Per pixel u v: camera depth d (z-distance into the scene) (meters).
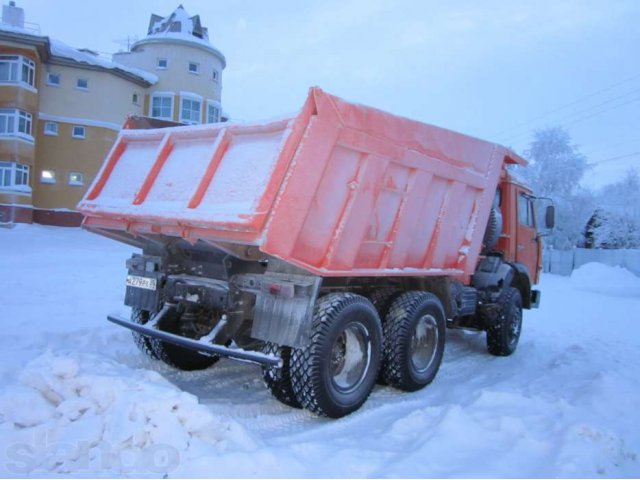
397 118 4.71
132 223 4.79
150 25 40.66
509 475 3.20
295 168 3.85
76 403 3.38
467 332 8.95
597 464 3.36
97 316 7.69
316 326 4.16
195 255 5.00
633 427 4.28
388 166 4.72
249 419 4.27
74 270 13.90
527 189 8.12
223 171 4.33
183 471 2.91
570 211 36.31
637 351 7.88
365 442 3.79
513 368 6.44
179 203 4.43
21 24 32.22
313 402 4.14
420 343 5.40
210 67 37.06
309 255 4.17
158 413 3.17
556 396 4.96
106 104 31.95
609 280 19.36
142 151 5.38
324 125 4.01
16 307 8.05
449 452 3.53
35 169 30.27
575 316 11.79
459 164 5.61
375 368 4.66
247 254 4.25
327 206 4.23
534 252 8.49
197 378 5.36
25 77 28.67
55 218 30.62
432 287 5.90
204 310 5.02
